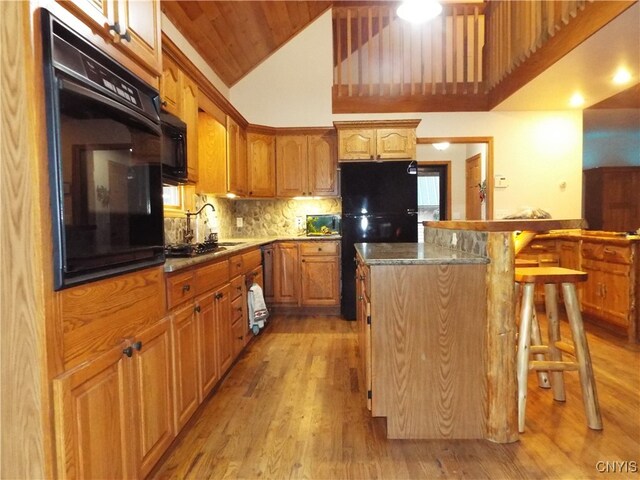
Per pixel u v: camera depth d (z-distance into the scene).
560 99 4.34
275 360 3.12
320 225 5.00
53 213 1.07
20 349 1.03
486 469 1.72
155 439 1.62
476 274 1.95
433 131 4.85
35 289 1.03
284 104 5.00
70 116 1.12
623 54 3.14
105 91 1.27
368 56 4.92
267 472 1.73
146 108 1.58
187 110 2.83
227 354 2.71
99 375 1.25
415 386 1.97
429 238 3.13
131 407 1.43
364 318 2.30
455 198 6.66
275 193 4.83
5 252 1.02
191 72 2.89
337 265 4.59
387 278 1.96
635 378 2.63
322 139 4.81
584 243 4.07
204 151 3.77
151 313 1.63
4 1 1.01
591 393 2.02
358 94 4.94
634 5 2.44
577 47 2.98
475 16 4.73
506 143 4.82
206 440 1.98
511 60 4.06
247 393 2.52
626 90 4.46
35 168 1.03
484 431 1.96
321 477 1.69
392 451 1.88
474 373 1.96
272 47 4.88
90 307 1.22
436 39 5.42
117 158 1.36
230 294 2.79
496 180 4.83
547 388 2.51
